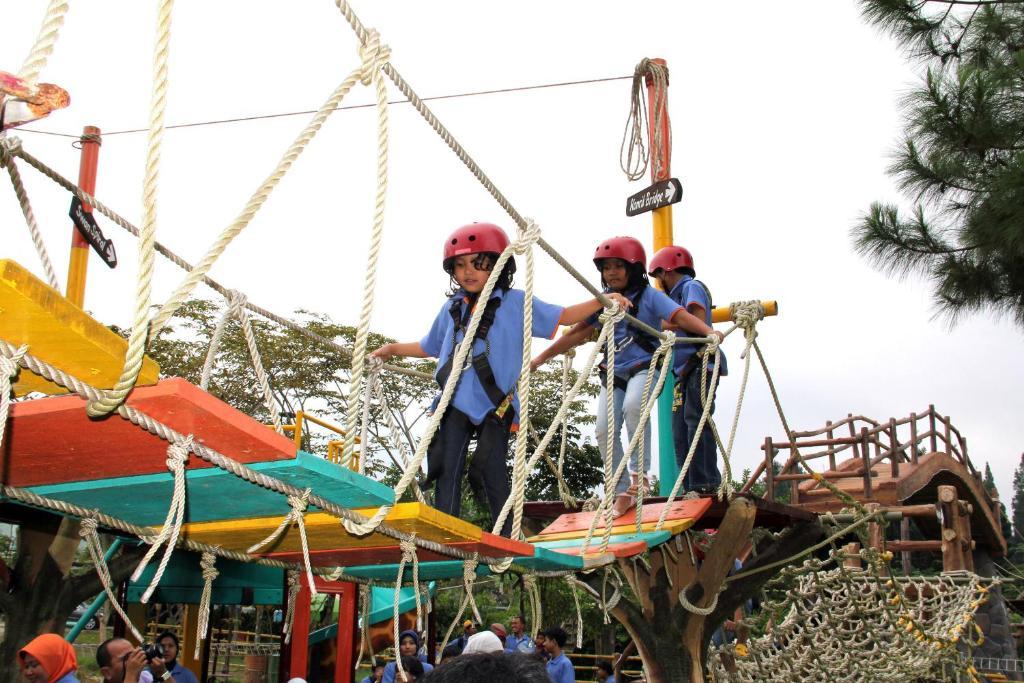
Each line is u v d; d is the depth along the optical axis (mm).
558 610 15078
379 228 2996
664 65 8125
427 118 3373
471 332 3885
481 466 4551
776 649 8664
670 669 6453
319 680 8672
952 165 8461
